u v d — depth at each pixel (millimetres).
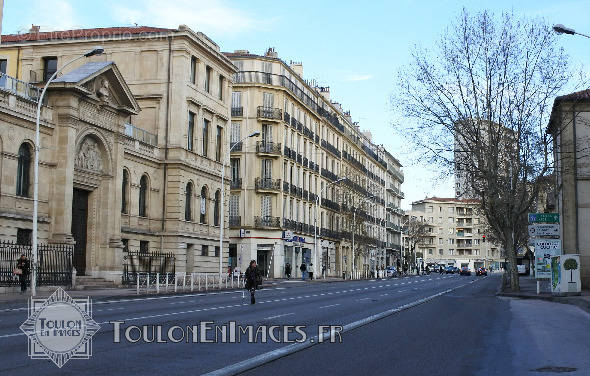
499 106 39156
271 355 10641
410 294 36031
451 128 39312
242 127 65438
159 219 45094
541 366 10266
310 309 22266
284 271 66938
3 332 13258
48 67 48000
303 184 74375
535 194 39500
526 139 38688
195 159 47719
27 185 32719
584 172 40438
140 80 46250
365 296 33156
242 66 66438
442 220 169000
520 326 17234
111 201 38562
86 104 36000
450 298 32250
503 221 41438
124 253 40375
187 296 31906
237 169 65438
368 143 109688
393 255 129375
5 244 29906
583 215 40219
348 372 9398
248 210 64625
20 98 31469
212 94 50781
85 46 47188
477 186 41344
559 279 32156
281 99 66750
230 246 64688
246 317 18344
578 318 20141
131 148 41594
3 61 48531
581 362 10734
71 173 34406
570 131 40750
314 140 78188
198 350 11359
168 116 45625
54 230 33625
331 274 84750
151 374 8875
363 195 94125
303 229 72812
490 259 167125
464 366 10148
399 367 9930
